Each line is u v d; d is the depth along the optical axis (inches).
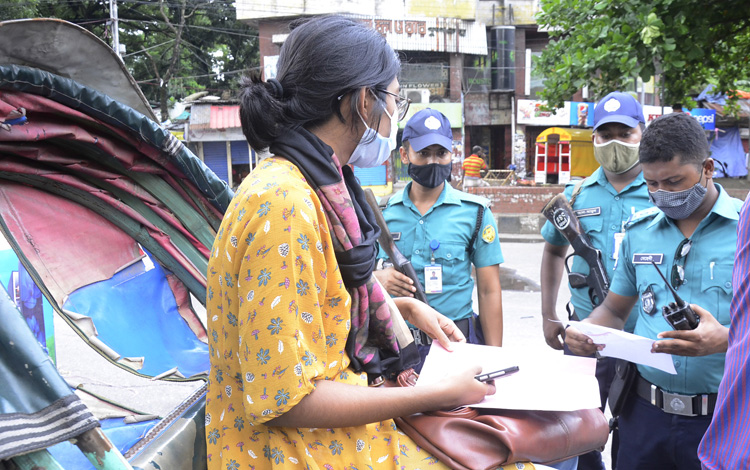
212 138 836.0
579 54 290.7
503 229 543.5
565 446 59.5
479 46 826.8
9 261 131.6
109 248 80.5
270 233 46.5
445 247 117.0
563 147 799.1
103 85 68.3
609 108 115.6
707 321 78.0
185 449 60.2
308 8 791.7
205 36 1094.4
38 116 66.9
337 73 51.4
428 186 118.0
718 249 84.9
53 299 74.1
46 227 75.7
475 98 870.4
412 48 797.2
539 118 849.5
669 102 358.0
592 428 61.9
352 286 52.6
